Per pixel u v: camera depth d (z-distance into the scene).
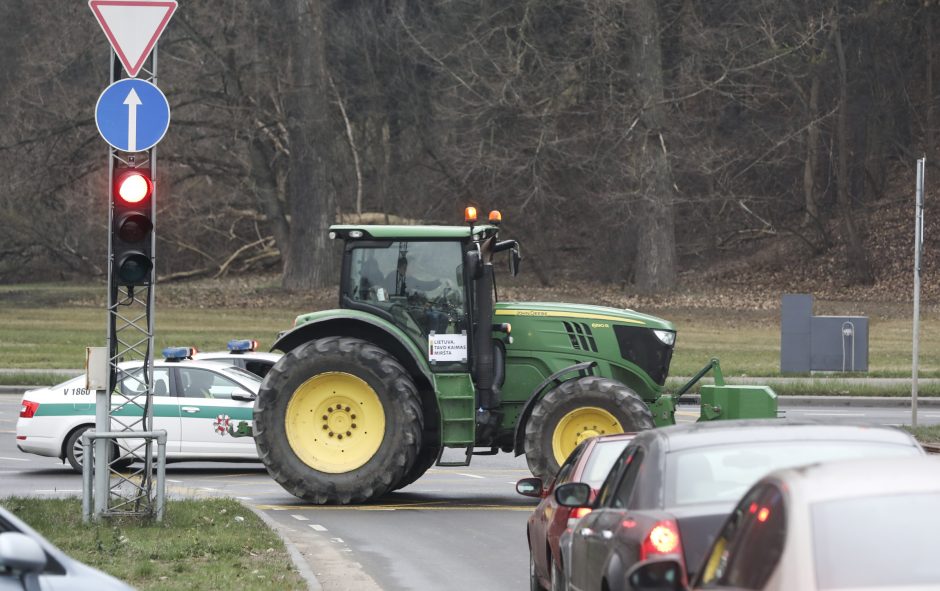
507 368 70.44
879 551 18.53
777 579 18.72
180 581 41.31
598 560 30.19
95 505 53.22
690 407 117.06
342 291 70.19
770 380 127.94
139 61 51.12
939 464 20.78
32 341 164.38
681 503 27.95
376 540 55.12
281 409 66.69
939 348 168.50
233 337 168.62
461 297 69.81
